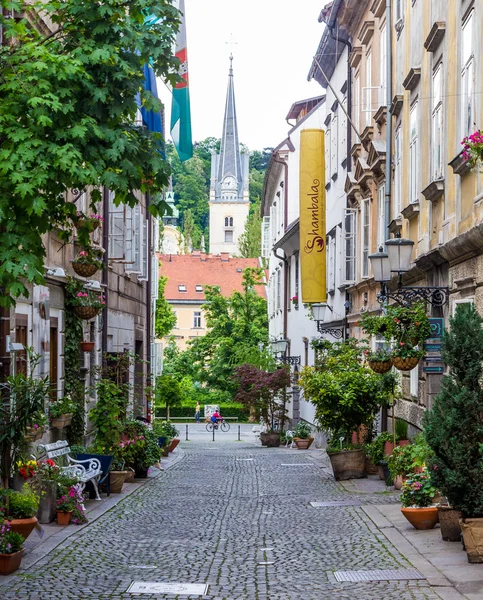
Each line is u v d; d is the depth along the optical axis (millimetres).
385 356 18188
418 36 18516
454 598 8430
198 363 69062
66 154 8750
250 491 18141
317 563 10344
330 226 32562
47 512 13000
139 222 26203
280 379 36625
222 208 142750
